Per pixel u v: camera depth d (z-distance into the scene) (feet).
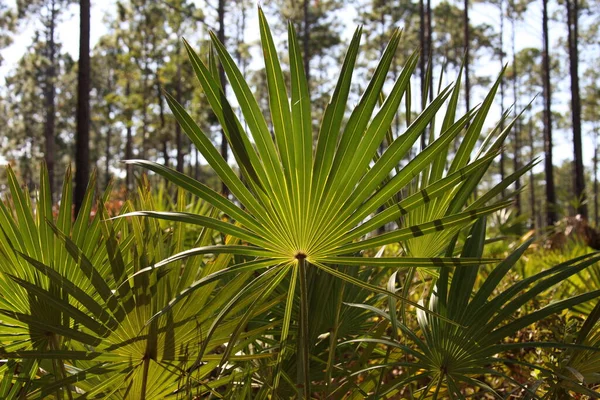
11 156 90.43
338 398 5.01
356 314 5.74
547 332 6.40
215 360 4.70
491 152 4.30
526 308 7.05
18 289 4.55
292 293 4.50
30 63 89.25
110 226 4.47
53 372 4.66
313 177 3.83
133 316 4.30
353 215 4.00
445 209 4.95
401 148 3.88
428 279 7.68
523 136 99.86
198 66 3.74
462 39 78.18
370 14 70.28
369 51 71.72
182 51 63.67
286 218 3.98
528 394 4.61
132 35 67.87
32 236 4.60
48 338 4.63
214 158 3.83
